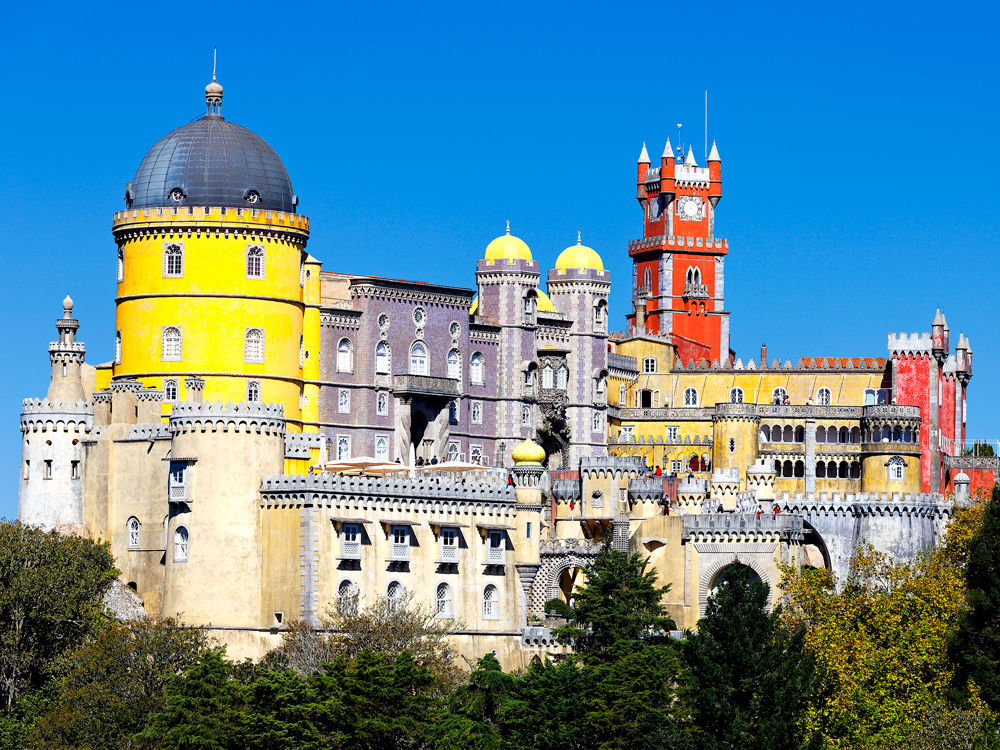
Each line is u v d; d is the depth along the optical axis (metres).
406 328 195.62
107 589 155.62
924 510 190.38
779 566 158.00
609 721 130.50
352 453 190.00
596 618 144.25
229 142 178.88
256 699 129.12
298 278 180.00
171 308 174.75
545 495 181.00
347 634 144.62
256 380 175.38
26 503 164.38
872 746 129.00
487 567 159.75
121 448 161.50
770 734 125.19
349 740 128.12
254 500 152.25
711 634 131.00
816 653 137.88
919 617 147.50
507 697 131.62
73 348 166.00
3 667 145.12
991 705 136.62
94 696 135.25
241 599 151.00
